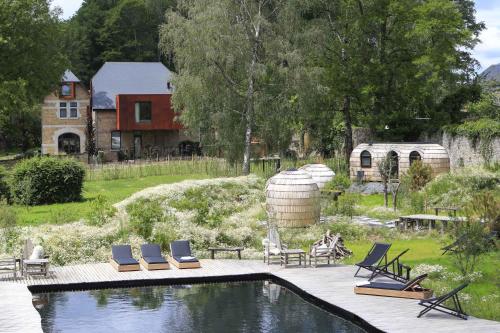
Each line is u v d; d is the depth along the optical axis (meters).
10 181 37.97
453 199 31.94
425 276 17.98
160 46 45.06
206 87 43.59
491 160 40.91
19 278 20.44
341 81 46.56
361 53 47.84
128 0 89.50
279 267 22.16
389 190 38.91
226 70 44.12
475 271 19.84
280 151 47.47
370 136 51.47
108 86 70.81
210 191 33.25
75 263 23.11
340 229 27.59
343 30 48.69
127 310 17.75
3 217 27.17
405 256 23.25
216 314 17.38
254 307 18.03
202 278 20.84
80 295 19.36
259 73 43.38
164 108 69.12
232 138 44.81
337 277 20.48
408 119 48.84
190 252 23.28
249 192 34.22
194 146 70.12
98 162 63.34
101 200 28.08
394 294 17.92
